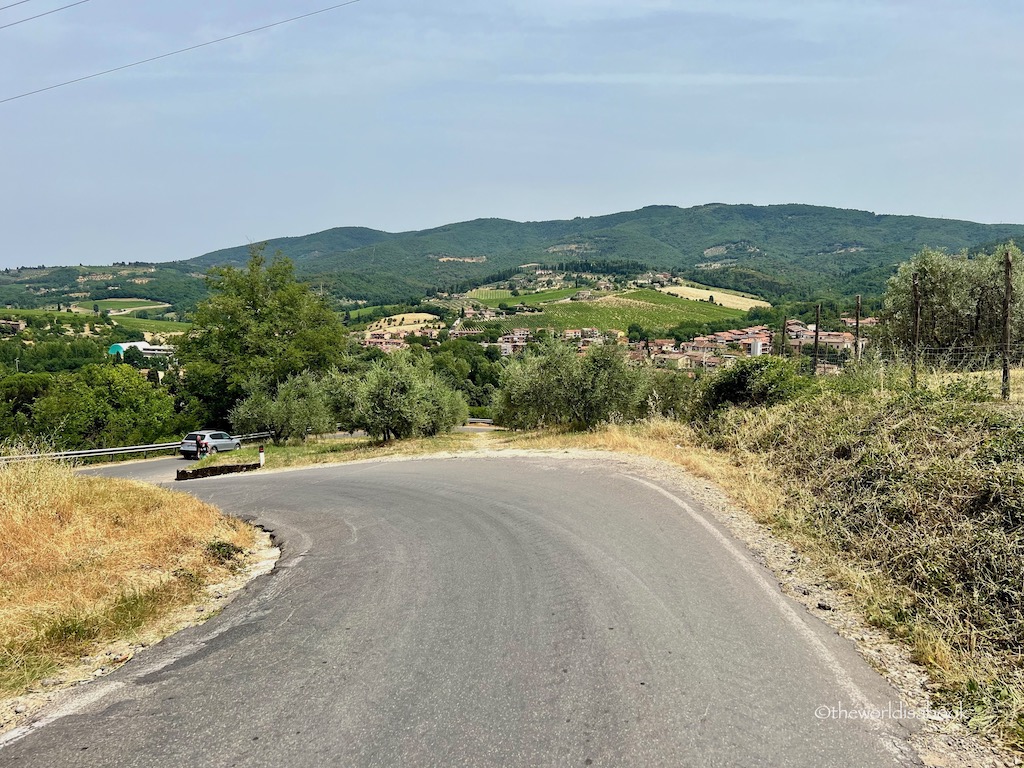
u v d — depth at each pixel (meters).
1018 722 3.11
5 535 6.41
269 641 4.52
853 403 10.02
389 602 5.21
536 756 2.90
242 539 8.05
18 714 3.59
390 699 3.52
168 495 9.59
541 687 3.58
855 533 6.04
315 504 10.90
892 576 5.09
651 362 21.97
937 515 5.53
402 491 11.43
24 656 4.25
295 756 2.98
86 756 3.07
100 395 42.03
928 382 10.54
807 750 2.91
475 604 5.02
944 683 3.56
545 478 11.16
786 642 4.09
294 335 45.34
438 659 4.02
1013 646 3.86
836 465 7.77
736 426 12.38
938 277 22.50
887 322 24.27
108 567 6.06
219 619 5.13
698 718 3.19
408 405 24.89
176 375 47.84
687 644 4.08
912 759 2.86
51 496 7.73
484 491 10.47
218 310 43.66
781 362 14.30
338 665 4.02
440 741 3.06
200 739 3.18
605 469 11.43
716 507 7.90
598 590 5.17
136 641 4.72
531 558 6.24
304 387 34.50
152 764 2.97
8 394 50.09
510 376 26.52
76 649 4.50
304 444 31.88
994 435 6.47
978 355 16.64
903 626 4.27
